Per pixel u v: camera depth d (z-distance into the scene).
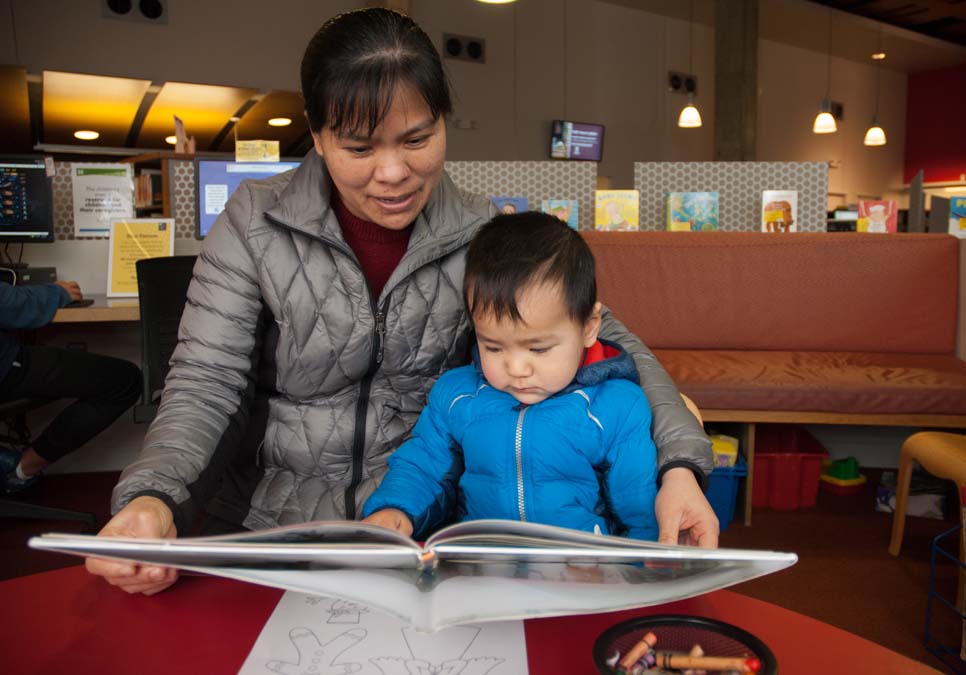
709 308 3.25
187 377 1.07
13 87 7.54
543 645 0.64
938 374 2.69
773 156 12.08
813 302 3.21
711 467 0.93
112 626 0.68
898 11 11.29
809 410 2.60
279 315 1.16
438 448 1.11
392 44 0.88
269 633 0.67
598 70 10.34
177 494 0.85
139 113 8.88
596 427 1.01
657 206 3.88
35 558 2.40
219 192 3.26
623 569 0.66
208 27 7.67
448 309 1.23
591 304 0.99
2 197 2.97
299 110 8.94
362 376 1.23
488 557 0.64
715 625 0.56
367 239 1.19
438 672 0.60
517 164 3.79
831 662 0.61
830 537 2.60
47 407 3.23
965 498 1.88
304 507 1.18
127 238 3.16
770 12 10.45
